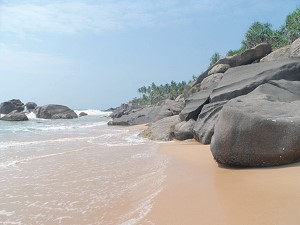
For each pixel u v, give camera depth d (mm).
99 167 13039
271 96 14422
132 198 8547
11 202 8656
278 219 5629
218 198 7355
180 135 21688
